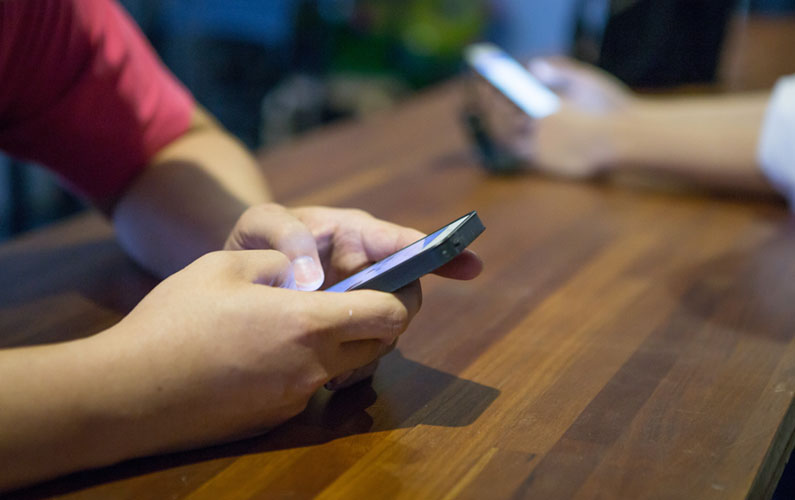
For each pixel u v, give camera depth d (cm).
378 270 50
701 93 146
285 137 268
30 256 83
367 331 47
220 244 68
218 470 46
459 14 281
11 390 42
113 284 75
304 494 44
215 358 44
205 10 253
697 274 80
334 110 270
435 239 49
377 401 55
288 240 54
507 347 63
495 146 118
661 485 44
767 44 173
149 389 43
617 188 113
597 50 157
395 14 275
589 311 70
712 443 49
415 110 156
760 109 106
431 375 58
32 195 213
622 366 60
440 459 47
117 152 77
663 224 96
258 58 273
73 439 43
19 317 67
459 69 279
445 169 118
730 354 62
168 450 47
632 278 78
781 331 66
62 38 70
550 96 122
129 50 79
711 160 106
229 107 279
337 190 105
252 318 45
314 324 45
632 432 50
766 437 49
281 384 46
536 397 55
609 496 43
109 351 44
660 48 150
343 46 277
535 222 96
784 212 102
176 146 80
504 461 47
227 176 76
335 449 49
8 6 65
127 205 77
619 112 116
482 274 79
